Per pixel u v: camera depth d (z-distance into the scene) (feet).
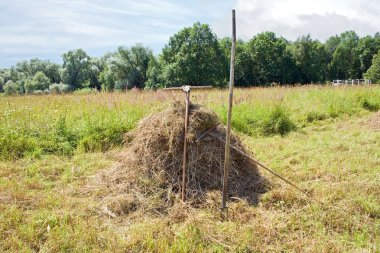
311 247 12.71
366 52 219.61
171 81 150.82
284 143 28.66
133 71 180.86
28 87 217.36
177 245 12.58
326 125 37.19
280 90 56.44
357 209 15.46
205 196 16.52
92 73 242.58
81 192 18.02
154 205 16.02
